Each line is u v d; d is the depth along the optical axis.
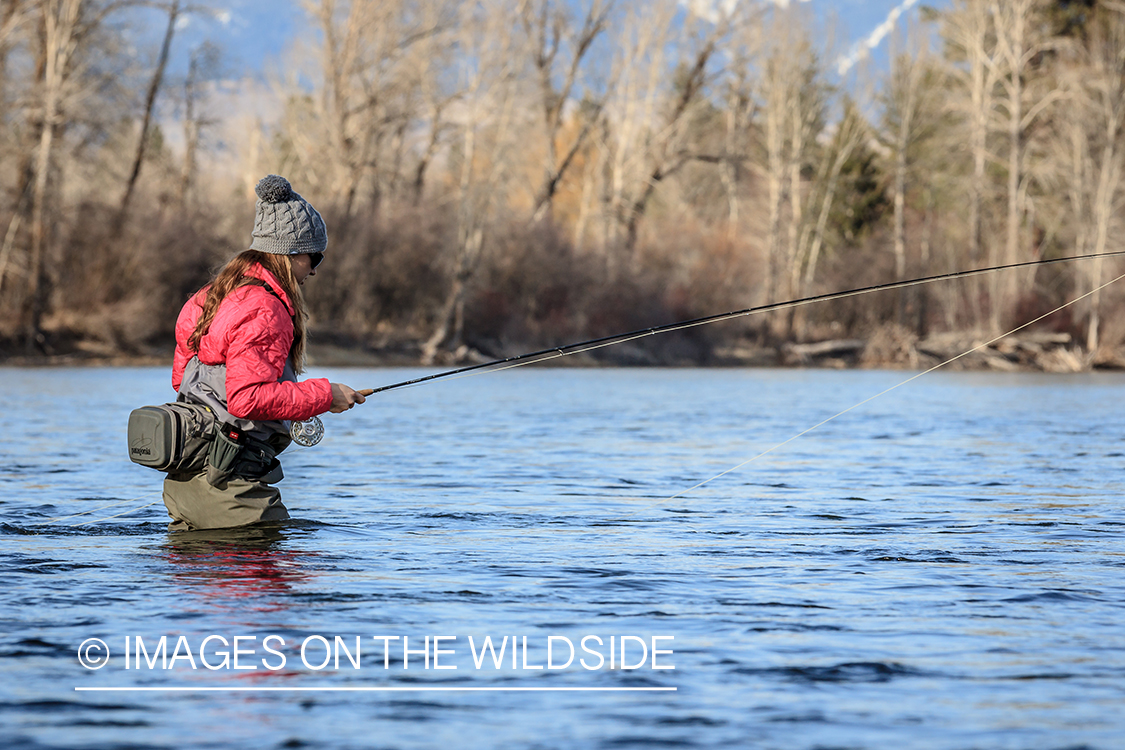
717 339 122.12
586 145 139.75
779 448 27.25
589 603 9.62
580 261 116.75
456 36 107.62
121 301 92.00
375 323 109.69
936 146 133.75
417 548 12.41
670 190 159.00
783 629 8.73
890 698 7.04
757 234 139.25
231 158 132.25
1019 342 116.12
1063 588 10.33
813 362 121.38
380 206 117.62
